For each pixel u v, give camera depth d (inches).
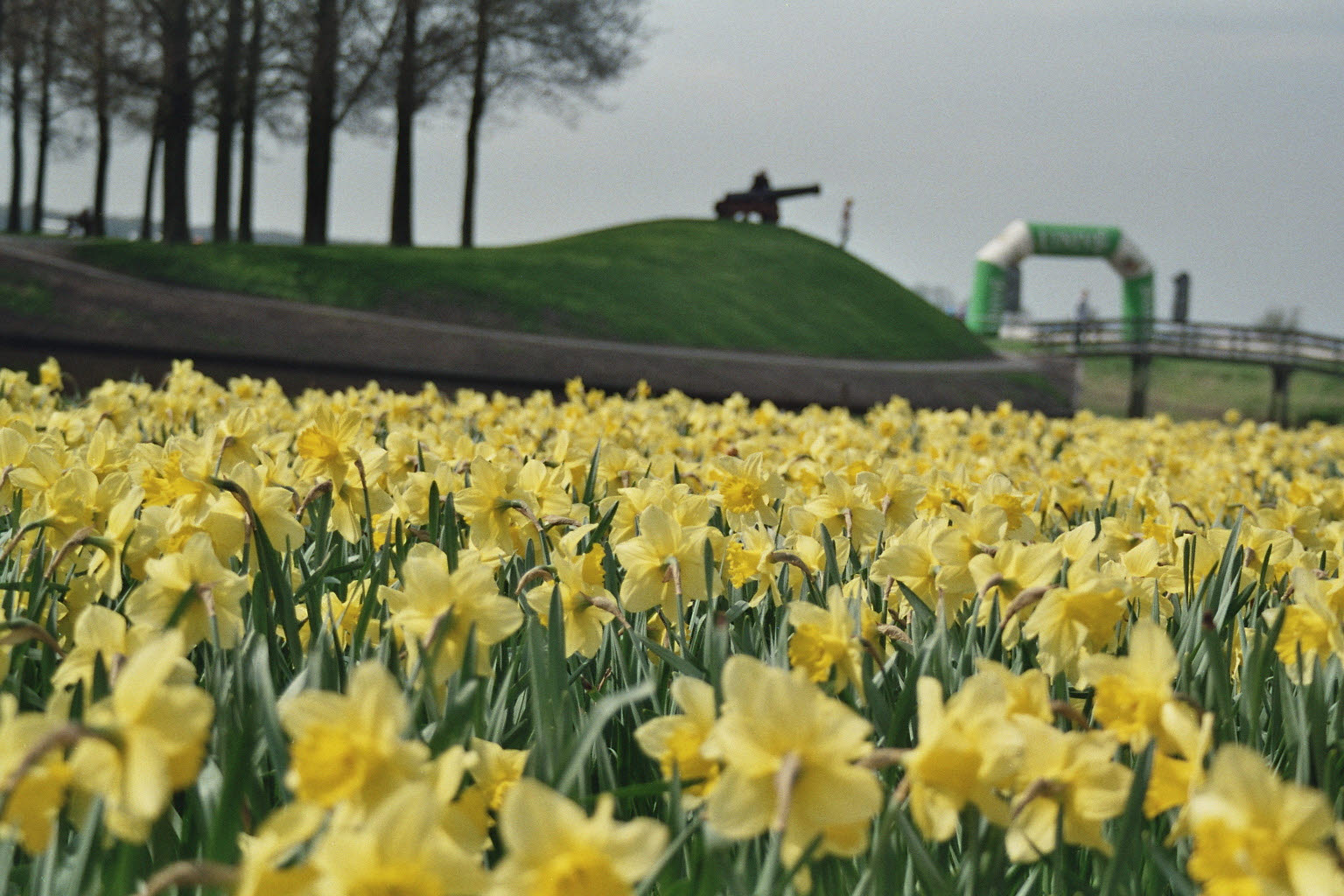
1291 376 2449.6
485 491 104.3
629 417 312.7
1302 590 70.3
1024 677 56.1
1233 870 38.2
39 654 81.2
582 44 1644.9
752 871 57.1
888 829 51.5
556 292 1609.3
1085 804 49.3
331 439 110.9
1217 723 67.4
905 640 76.2
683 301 1771.7
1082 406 2043.6
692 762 53.2
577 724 70.8
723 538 93.0
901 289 2239.2
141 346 1124.5
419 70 1578.5
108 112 1724.9
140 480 108.2
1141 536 120.9
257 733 64.5
